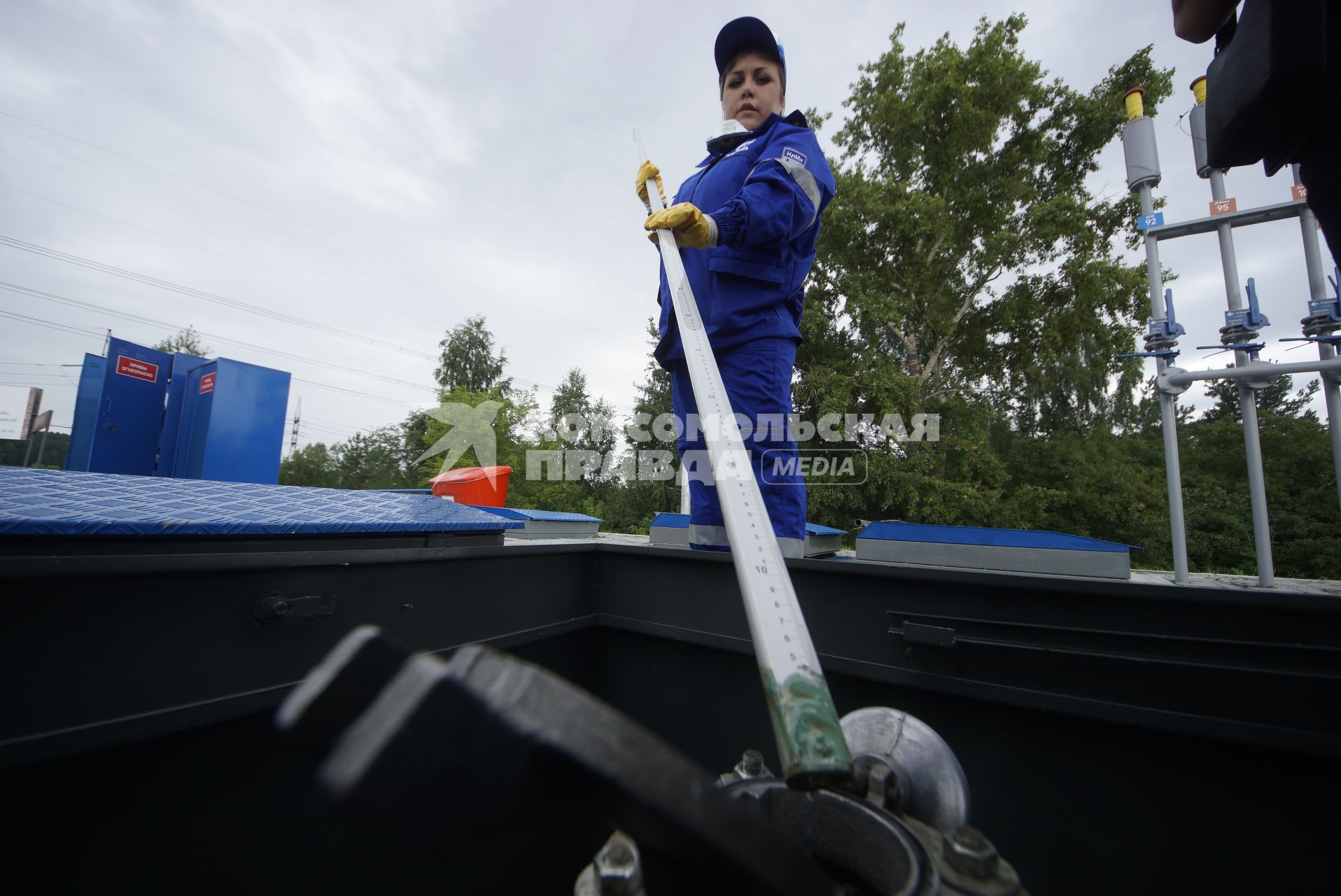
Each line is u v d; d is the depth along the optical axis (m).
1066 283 15.71
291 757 0.82
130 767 0.68
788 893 0.22
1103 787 0.78
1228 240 1.94
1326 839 0.66
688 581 1.24
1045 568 1.03
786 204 1.37
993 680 0.85
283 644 0.80
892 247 14.75
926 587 0.92
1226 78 0.68
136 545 0.68
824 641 1.01
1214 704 0.70
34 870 0.61
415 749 0.20
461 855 0.20
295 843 0.81
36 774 0.62
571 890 1.15
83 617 0.63
